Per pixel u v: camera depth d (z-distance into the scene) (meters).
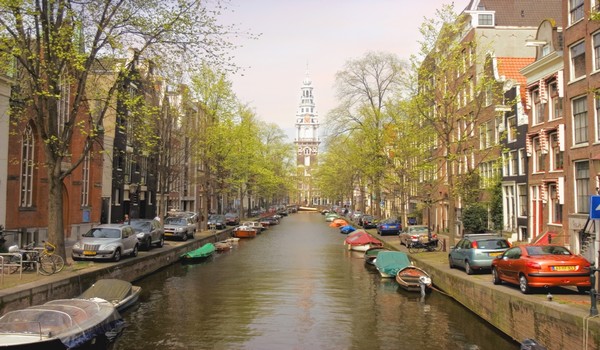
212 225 42.44
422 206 28.64
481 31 36.22
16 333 9.95
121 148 38.41
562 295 12.15
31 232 25.55
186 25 17.41
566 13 22.83
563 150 23.34
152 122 28.36
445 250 26.88
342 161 61.84
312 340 12.59
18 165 24.70
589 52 20.91
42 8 16.58
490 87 23.97
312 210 148.62
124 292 15.36
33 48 18.34
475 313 15.05
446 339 12.60
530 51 36.19
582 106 21.98
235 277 22.56
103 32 17.48
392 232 42.34
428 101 24.00
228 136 40.22
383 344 12.26
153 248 26.69
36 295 13.59
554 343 10.10
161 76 19.30
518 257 13.24
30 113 23.64
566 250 13.28
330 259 29.56
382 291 19.23
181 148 36.03
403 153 33.47
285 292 18.95
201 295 18.27
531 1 38.81
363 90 41.12
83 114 30.80
